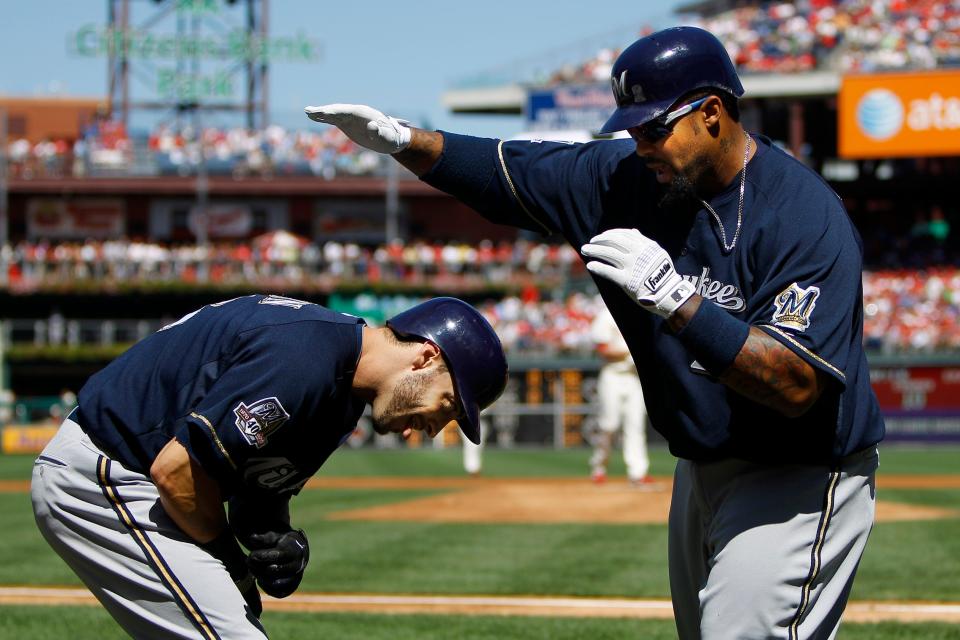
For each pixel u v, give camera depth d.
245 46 97.56
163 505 8.73
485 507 30.28
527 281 84.56
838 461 8.98
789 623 8.88
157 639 9.08
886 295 71.31
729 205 8.95
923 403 59.94
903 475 41.50
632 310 9.34
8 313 89.12
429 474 43.59
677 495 10.16
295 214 96.12
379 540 23.91
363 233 96.31
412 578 19.28
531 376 61.19
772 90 78.44
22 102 152.62
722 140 8.86
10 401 69.50
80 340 86.12
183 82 97.12
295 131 96.94
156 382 8.95
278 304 9.05
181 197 95.81
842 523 9.16
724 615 8.90
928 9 79.50
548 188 9.86
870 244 82.50
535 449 60.44
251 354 8.61
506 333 70.94
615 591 18.08
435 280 85.38
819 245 8.57
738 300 8.94
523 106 89.06
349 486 38.31
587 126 84.31
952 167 85.75
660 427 9.55
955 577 19.06
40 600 17.59
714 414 9.04
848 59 78.81
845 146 74.44
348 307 85.44
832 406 8.80
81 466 8.98
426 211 96.06
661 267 8.35
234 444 8.49
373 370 8.95
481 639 14.79
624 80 8.81
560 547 22.72
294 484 9.34
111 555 9.02
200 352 8.86
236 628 8.88
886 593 17.69
